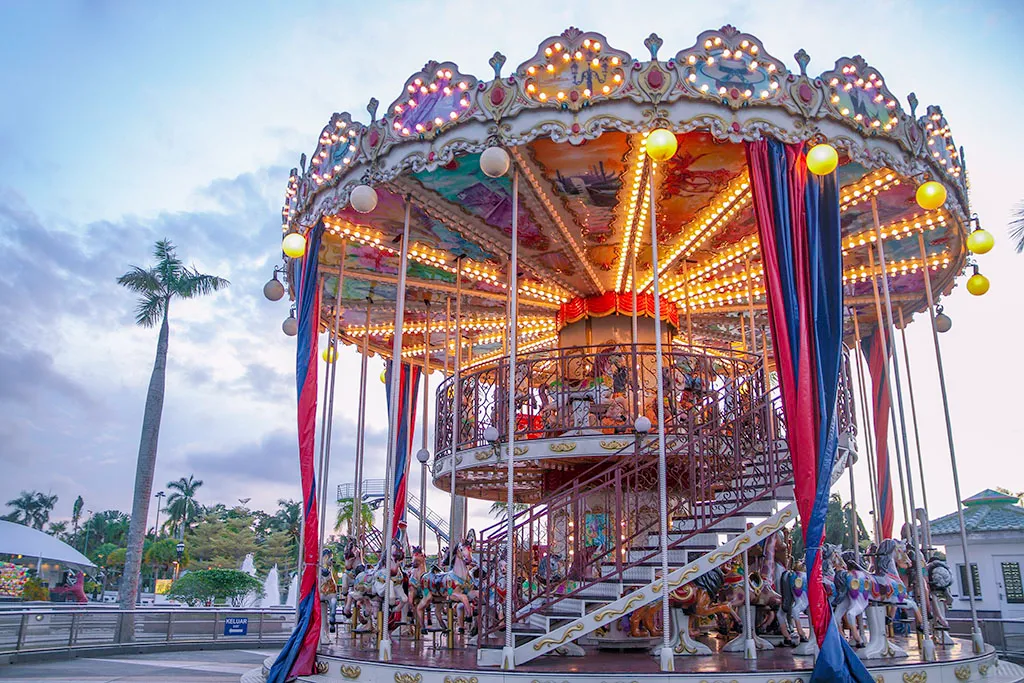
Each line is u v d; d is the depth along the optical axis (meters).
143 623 19.45
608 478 12.69
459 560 11.57
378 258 14.70
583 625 9.11
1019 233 22.55
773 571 11.33
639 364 14.55
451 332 18.77
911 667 9.13
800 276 9.38
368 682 9.38
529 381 13.27
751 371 13.15
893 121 10.41
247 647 20.36
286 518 93.62
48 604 19.11
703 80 9.69
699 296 16.23
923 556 12.16
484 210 12.39
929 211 12.41
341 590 14.74
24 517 117.38
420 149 10.48
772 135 9.71
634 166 11.12
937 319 15.88
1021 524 25.47
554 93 9.79
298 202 12.38
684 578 9.41
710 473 11.08
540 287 15.52
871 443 15.97
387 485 11.73
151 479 31.67
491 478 15.75
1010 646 14.89
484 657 9.26
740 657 9.94
